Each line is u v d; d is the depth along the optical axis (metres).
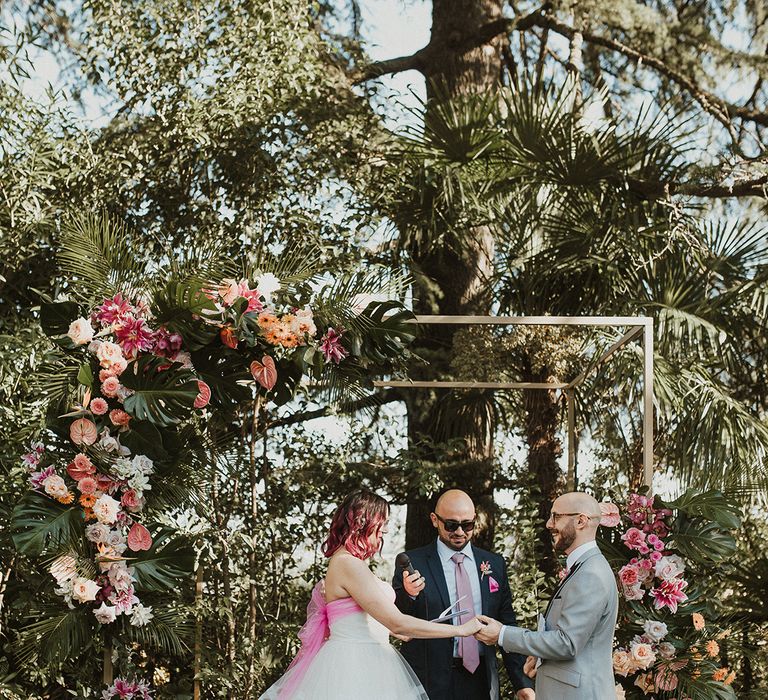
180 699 5.79
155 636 4.69
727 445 6.80
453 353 7.58
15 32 6.45
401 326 4.76
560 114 7.38
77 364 4.67
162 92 6.89
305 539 6.89
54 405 4.52
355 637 4.02
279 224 7.09
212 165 7.03
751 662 6.83
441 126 7.25
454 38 8.79
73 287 5.47
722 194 7.47
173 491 4.75
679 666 5.06
